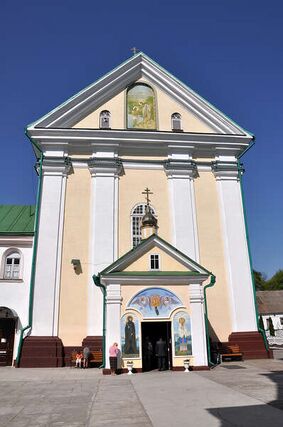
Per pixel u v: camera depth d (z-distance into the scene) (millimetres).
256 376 14609
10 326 21203
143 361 17734
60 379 15117
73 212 22766
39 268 21281
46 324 20391
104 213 22750
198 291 17859
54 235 21969
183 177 24219
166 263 18266
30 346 19797
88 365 19250
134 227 23078
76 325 20703
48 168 23219
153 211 23594
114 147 24031
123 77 25719
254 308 22328
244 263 23109
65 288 21234
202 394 11117
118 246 22438
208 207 24203
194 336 17297
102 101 25172
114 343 16578
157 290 17641
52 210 22422
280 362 19750
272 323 55719
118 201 23344
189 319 17500
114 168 23641
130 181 23891
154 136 24391
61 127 23953
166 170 24266
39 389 12797
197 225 23672
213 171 24953
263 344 21562
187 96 25891
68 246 22047
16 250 22328
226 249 23328
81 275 21547
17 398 11250
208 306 22125
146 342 18016
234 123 25531
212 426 7637
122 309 17188
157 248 18422
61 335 20469
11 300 21328
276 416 8305
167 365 17625
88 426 8008
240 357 20594
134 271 17906
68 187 23203
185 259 18328
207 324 21766
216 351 20203
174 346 17094
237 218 23984
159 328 18828
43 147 23656
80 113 24547
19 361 19484
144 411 9227
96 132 23844
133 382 13914
